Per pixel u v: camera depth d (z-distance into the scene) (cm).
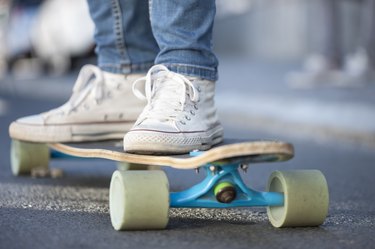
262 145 230
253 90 915
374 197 338
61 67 1332
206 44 277
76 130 318
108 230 250
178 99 267
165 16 275
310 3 1397
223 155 230
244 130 683
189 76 273
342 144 586
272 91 891
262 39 1544
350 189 363
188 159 242
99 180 375
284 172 257
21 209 290
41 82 1245
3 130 646
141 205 241
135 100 323
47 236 241
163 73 272
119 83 322
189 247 228
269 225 263
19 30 1348
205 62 275
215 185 250
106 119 321
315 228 260
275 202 254
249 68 1242
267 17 1522
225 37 1645
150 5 282
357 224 270
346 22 1275
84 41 1262
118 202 248
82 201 310
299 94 847
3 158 467
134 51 321
